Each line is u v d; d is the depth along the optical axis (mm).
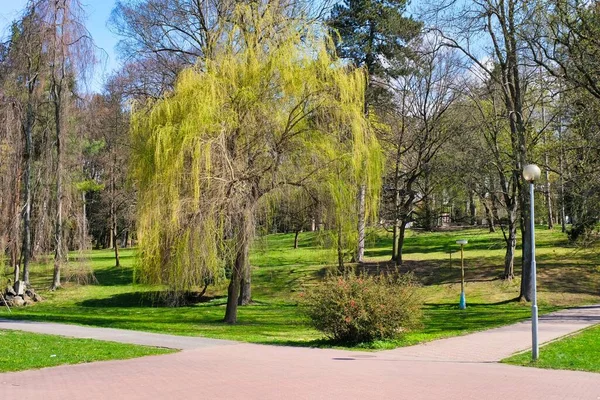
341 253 22875
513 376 11070
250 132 20469
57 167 29328
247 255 21297
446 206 45469
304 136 20953
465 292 33125
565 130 27906
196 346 15578
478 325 21609
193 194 19203
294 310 29812
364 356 13836
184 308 31609
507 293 32188
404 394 9367
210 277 21922
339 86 20938
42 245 30656
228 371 11523
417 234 54938
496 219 36406
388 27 36062
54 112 29266
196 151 18844
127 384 10164
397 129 39719
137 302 34938
